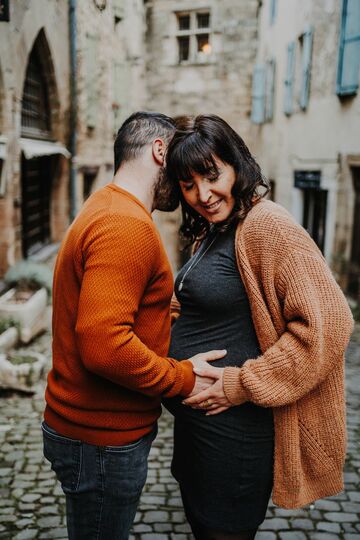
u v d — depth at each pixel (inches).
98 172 382.3
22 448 135.8
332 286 56.2
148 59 568.4
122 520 60.8
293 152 412.8
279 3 455.2
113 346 49.8
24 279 249.3
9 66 235.0
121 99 407.5
